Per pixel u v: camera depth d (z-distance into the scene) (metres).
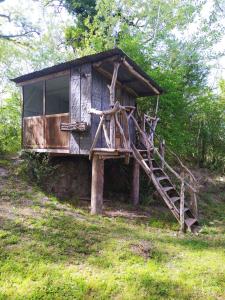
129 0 17.31
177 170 13.66
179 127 12.20
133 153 8.01
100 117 7.43
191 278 4.15
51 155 8.55
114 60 6.91
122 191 10.31
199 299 3.62
